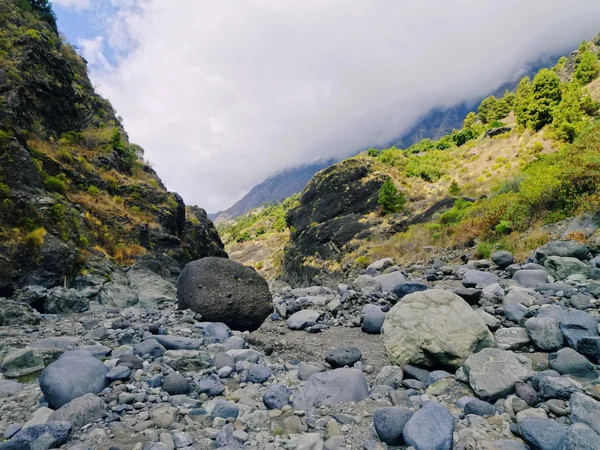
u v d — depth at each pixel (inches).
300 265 1392.7
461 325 177.6
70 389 141.8
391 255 732.0
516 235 452.4
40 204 612.7
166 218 1140.5
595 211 373.1
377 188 1577.3
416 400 138.9
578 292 246.4
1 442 114.3
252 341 271.1
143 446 109.7
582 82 2155.5
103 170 1065.5
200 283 329.7
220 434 113.7
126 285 620.7
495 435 109.0
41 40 1059.9
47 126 984.9
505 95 3093.0
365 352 223.8
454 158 2177.7
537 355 173.0
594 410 105.6
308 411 134.0
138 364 184.5
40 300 412.2
